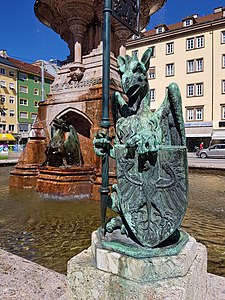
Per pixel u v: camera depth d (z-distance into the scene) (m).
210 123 37.84
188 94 39.66
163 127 1.96
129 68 2.02
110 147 1.96
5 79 51.56
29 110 55.88
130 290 1.61
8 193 7.19
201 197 7.41
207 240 4.02
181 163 1.79
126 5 2.15
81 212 5.36
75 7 8.01
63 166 6.95
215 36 37.38
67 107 8.05
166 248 1.73
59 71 9.36
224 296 2.07
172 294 1.55
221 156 25.45
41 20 10.45
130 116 2.08
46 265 3.13
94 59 8.44
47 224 4.64
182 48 39.59
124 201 1.80
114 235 1.93
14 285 2.21
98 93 7.46
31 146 8.29
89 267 1.79
